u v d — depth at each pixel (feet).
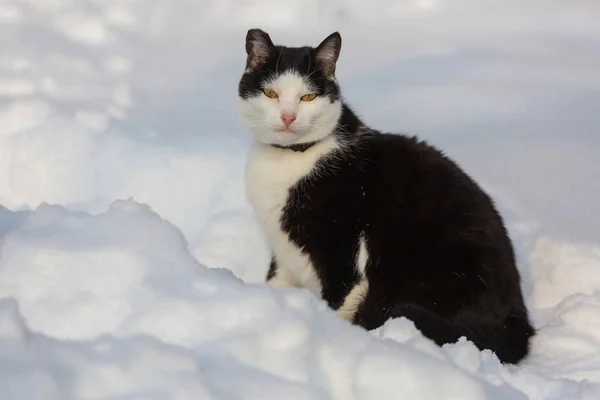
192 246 15.07
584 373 10.83
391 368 7.87
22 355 7.18
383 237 12.31
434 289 11.95
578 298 13.12
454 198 12.30
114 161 16.99
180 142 17.93
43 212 9.53
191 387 7.11
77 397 6.97
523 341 11.59
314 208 12.58
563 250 14.66
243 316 8.00
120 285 8.22
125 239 8.82
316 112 12.53
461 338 10.54
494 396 8.42
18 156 17.20
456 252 11.96
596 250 14.67
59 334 7.77
